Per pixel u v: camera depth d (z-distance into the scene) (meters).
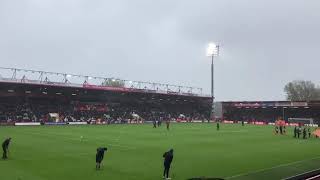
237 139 60.28
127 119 116.69
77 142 50.25
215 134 70.69
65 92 115.56
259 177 27.47
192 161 35.31
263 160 36.53
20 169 29.00
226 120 139.38
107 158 36.09
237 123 127.69
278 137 65.75
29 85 101.12
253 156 39.38
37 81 100.62
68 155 37.22
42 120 97.31
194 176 27.72
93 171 28.92
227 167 32.09
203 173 29.05
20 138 54.81
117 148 44.47
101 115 117.56
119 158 36.22
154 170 29.91
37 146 44.69
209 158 37.47
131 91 121.69
